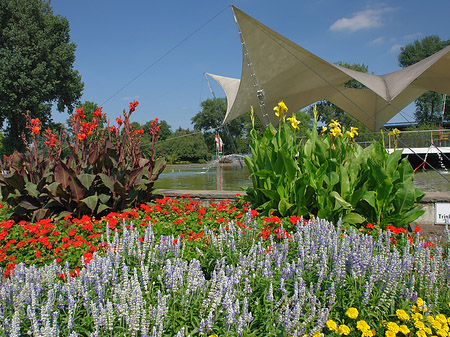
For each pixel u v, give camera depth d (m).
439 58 8.79
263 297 1.95
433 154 17.70
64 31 23.20
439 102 40.38
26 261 2.92
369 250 2.27
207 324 1.65
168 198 4.86
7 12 20.50
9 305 1.83
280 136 4.02
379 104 17.30
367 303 1.89
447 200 4.45
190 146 40.50
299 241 2.34
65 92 22.88
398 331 1.77
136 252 2.35
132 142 4.85
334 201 3.58
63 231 3.70
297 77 12.58
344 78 13.38
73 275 2.28
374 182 3.73
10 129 22.30
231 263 2.37
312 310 1.77
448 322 1.87
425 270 2.16
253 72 11.13
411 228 3.69
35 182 4.50
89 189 4.26
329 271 2.13
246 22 8.95
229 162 29.28
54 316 1.61
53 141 4.39
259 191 4.36
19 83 19.34
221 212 4.36
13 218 4.41
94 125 4.51
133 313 1.63
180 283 1.91
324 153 3.85
